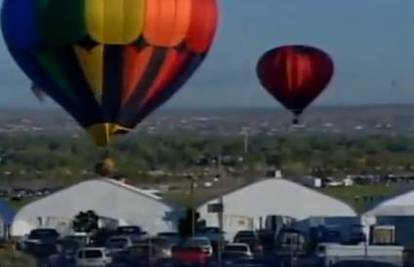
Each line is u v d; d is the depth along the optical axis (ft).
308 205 470.80
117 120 221.87
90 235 419.74
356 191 631.97
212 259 329.31
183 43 224.74
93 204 474.90
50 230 423.64
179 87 228.63
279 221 467.11
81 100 222.28
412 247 350.84
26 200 567.18
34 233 417.28
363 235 379.55
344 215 461.78
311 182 593.01
